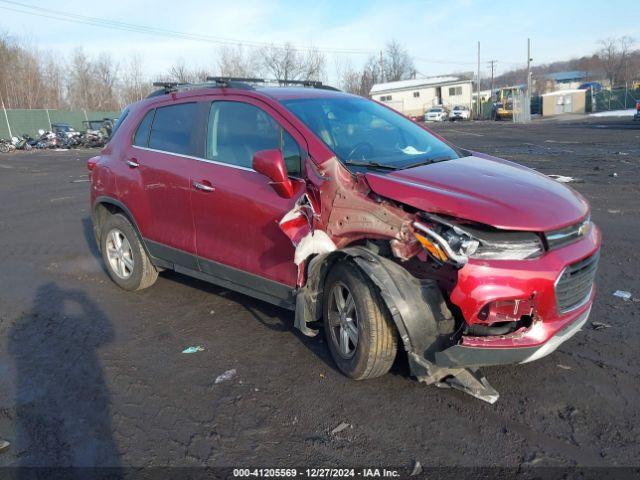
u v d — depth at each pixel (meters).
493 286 2.98
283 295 4.08
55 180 17.06
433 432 3.11
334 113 4.33
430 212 3.18
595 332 4.26
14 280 6.38
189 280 6.02
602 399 3.35
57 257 7.37
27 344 4.54
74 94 60.56
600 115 50.47
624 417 3.17
